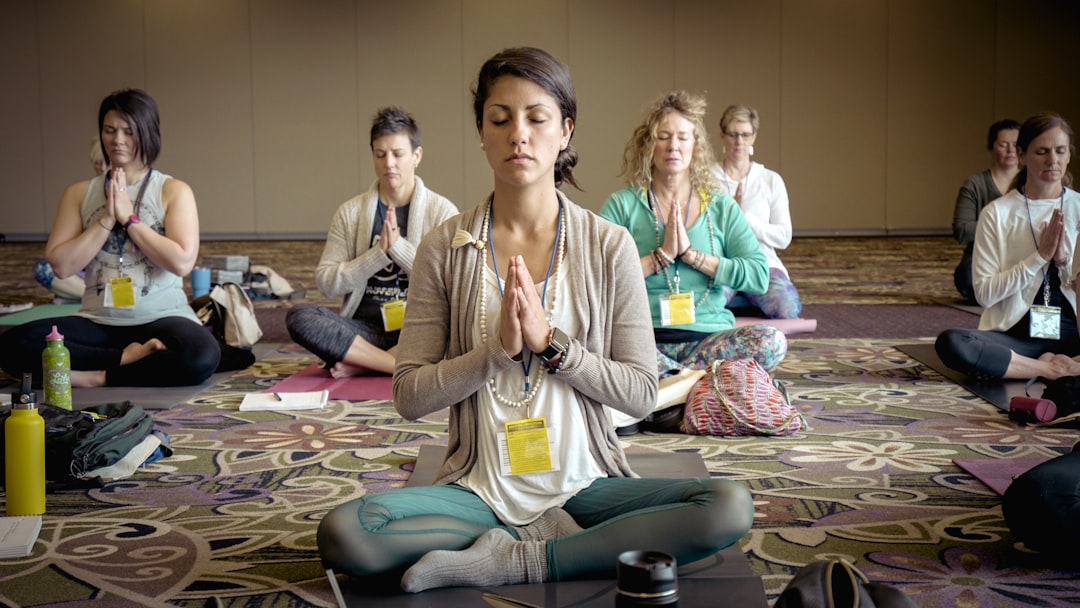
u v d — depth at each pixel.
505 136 2.10
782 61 13.06
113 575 2.28
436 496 2.17
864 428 3.60
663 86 13.15
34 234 13.23
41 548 2.47
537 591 2.02
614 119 13.19
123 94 4.18
